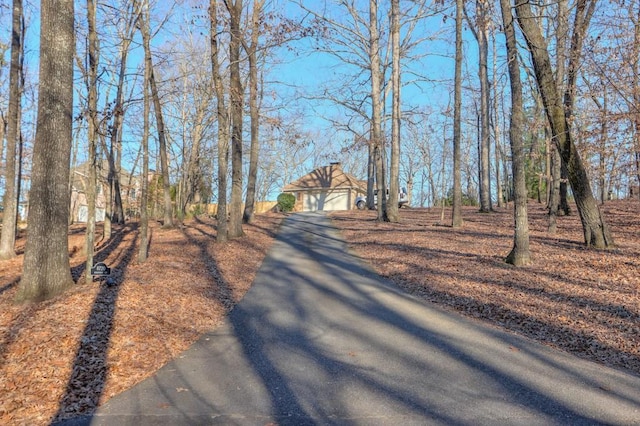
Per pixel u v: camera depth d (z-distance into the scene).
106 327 6.62
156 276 10.38
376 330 7.23
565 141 11.94
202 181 38.78
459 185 18.28
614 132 11.65
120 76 15.93
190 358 5.99
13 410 4.34
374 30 20.70
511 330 7.17
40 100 8.12
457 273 10.90
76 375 5.13
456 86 17.66
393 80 20.89
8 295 8.66
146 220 12.27
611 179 13.05
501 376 5.27
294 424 4.12
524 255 10.98
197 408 4.46
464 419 4.19
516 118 11.01
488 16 15.14
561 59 13.34
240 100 16.64
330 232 20.30
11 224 14.09
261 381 5.18
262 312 8.45
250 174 23.62
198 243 16.20
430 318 7.91
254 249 15.44
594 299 8.12
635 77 10.47
